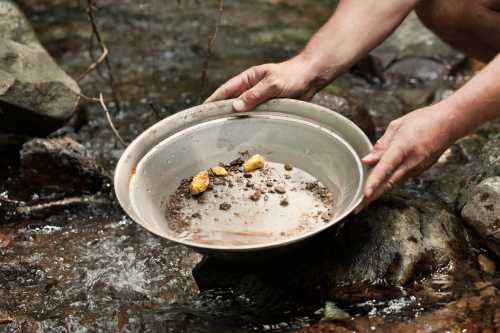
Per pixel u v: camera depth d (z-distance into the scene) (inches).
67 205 68.1
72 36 93.1
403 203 61.0
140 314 58.2
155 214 57.2
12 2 78.3
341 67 63.9
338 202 57.6
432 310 56.6
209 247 52.2
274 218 57.6
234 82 63.4
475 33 69.1
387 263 57.8
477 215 60.0
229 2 100.0
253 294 58.7
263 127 62.1
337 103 73.5
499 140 66.4
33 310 59.0
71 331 57.3
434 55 87.4
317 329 56.0
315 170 60.4
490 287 57.7
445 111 56.2
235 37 93.0
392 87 85.0
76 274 61.9
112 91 80.0
